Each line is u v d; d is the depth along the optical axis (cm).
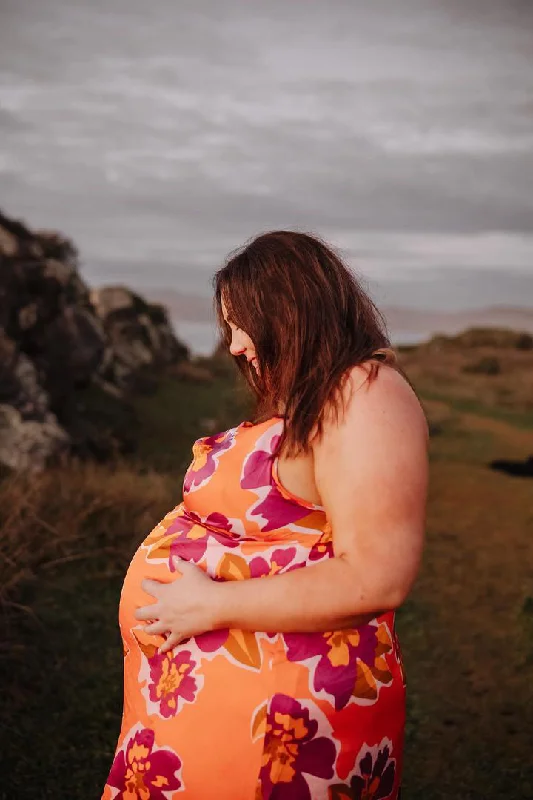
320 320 162
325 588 150
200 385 2005
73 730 363
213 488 169
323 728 158
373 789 165
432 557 699
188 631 162
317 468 157
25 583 477
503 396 2080
